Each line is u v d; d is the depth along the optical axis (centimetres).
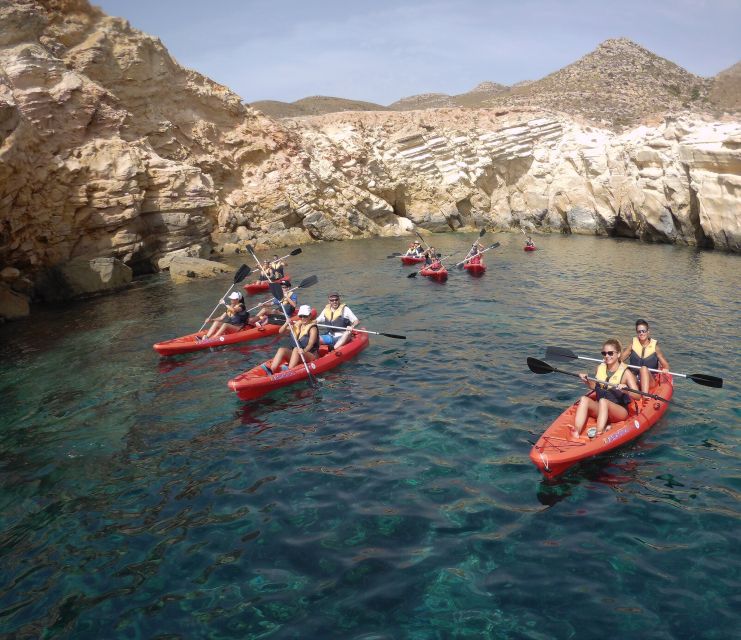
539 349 1119
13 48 2019
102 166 2122
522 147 4000
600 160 3519
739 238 2486
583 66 6706
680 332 1209
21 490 666
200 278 2192
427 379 966
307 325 1009
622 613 438
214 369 1080
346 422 809
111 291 2000
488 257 2566
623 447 695
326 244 3259
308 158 3528
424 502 599
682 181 2800
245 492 636
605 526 546
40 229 1927
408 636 421
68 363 1177
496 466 667
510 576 482
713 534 529
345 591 471
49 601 479
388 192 3978
